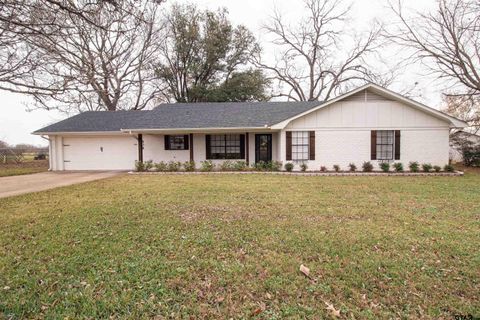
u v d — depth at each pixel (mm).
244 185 9461
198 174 13266
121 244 4023
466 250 3775
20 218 5422
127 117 17516
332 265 3352
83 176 12992
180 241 4121
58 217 5480
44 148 28125
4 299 2650
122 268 3273
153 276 3090
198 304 2596
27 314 2441
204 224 4918
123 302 2604
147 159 16062
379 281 2996
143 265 3348
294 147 13867
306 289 2842
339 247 3887
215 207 6180
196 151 15797
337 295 2750
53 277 3076
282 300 2666
